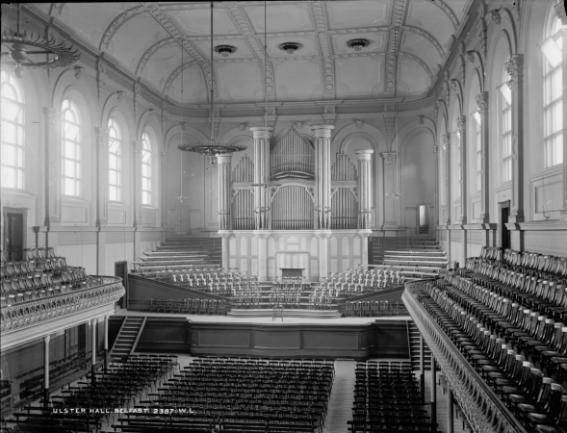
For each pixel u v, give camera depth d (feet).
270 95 106.63
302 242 98.78
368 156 100.22
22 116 64.28
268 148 101.35
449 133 83.97
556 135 44.78
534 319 28.14
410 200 103.19
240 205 102.53
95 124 78.74
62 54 38.83
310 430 43.24
